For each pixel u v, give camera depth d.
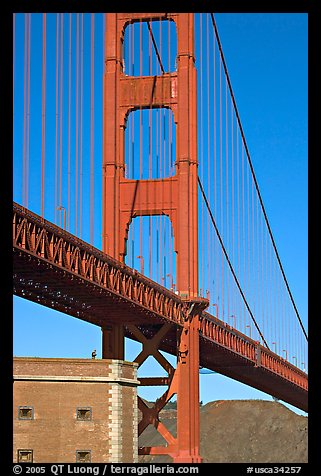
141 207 83.69
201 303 83.88
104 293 67.38
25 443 58.59
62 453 59.03
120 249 83.06
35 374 59.38
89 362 60.34
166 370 84.19
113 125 84.50
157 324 84.12
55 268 59.00
